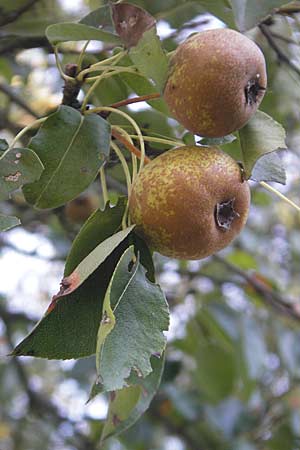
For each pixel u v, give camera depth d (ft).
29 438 2.65
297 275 2.81
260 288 1.89
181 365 2.09
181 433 2.22
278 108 1.39
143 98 1.06
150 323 0.90
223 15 1.15
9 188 0.98
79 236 0.95
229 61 0.93
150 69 0.97
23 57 1.88
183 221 0.92
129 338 0.89
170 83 0.96
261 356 1.88
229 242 0.97
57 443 2.66
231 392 1.89
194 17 1.26
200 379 1.90
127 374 0.87
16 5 1.33
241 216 0.97
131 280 0.90
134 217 0.95
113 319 0.83
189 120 0.96
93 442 2.33
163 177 0.93
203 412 2.10
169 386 2.11
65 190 1.02
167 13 1.23
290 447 2.19
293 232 2.81
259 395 2.26
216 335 1.89
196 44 0.95
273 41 1.28
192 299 2.04
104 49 1.34
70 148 1.02
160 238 0.94
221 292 2.04
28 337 0.92
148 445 2.17
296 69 1.29
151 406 2.23
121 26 0.96
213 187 0.93
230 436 2.08
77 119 1.03
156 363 1.04
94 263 0.88
